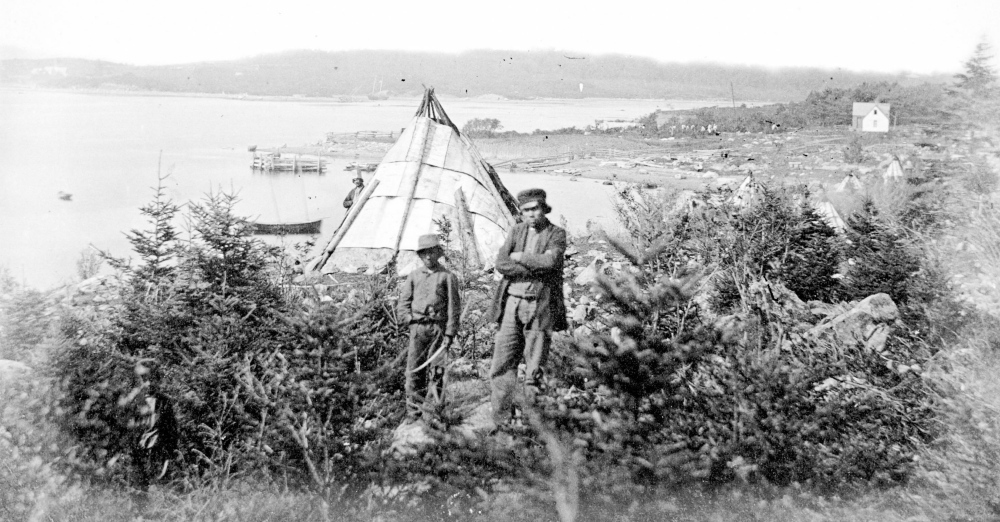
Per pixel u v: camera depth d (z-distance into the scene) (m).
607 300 4.68
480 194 13.24
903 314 6.80
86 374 4.88
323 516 4.29
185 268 5.96
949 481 4.36
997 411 4.62
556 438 4.45
